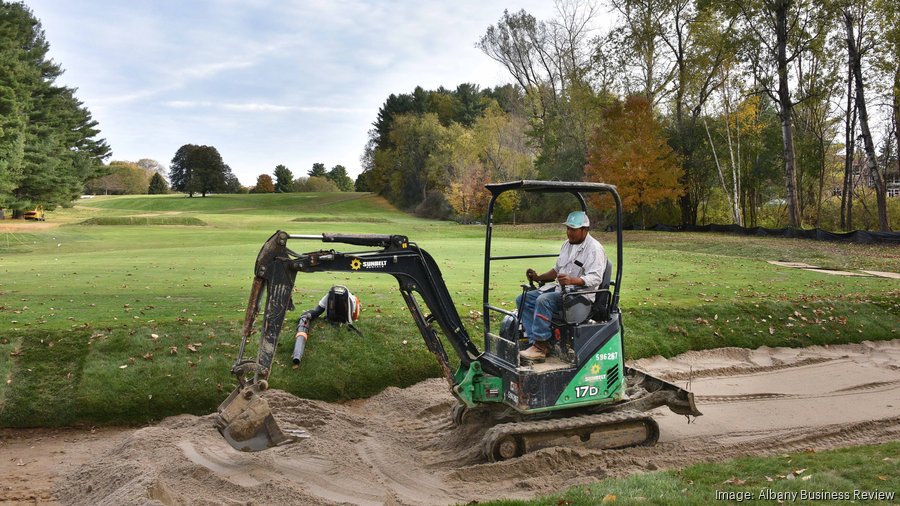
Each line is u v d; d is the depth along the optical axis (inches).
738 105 1689.2
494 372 276.2
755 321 484.7
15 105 1676.9
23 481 247.0
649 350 433.7
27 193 1951.3
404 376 371.6
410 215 3289.9
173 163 4741.6
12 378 318.0
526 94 2650.1
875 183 1403.8
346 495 229.8
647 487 209.2
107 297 481.4
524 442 257.4
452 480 243.6
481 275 668.1
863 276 720.3
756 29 1502.2
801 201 1862.7
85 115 2450.8
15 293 495.5
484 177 2556.6
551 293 273.1
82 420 306.2
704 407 341.1
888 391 373.7
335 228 1983.3
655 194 1539.1
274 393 330.6
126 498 204.2
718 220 2053.4
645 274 708.0
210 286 550.0
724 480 218.8
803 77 1718.8
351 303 398.6
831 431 301.6
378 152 3983.8
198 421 305.1
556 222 2384.4
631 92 1797.5
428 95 4106.8
